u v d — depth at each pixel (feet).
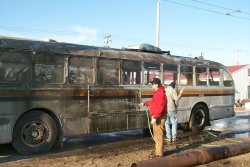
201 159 26.73
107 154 30.37
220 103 48.98
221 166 26.76
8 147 33.09
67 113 31.53
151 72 39.34
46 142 30.35
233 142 37.27
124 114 36.17
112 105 35.12
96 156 29.43
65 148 33.09
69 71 31.78
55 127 30.83
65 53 31.48
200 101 45.85
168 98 36.73
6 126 27.86
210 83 47.57
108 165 26.23
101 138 39.65
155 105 28.25
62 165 25.98
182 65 43.39
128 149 32.99
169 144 35.37
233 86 51.49
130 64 37.04
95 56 33.81
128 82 36.76
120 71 35.99
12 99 28.14
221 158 28.63
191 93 44.57
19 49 28.63
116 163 26.86
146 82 38.58
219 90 48.78
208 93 47.06
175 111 36.91
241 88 149.79
